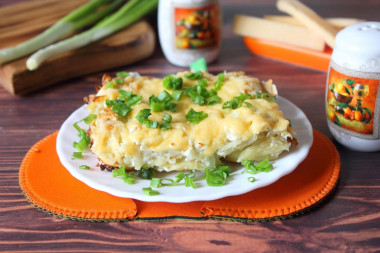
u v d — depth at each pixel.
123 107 0.42
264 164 0.40
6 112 0.54
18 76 0.55
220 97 0.44
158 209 0.40
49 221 0.39
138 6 0.66
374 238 0.38
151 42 0.63
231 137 0.40
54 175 0.43
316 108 0.52
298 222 0.39
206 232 0.38
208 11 0.58
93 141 0.41
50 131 0.50
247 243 0.37
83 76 0.60
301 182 0.42
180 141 0.40
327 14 0.71
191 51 0.60
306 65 0.60
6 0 0.81
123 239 0.38
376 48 0.41
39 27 0.66
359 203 0.41
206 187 0.39
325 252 0.37
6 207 0.41
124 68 0.62
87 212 0.40
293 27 0.59
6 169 0.45
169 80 0.45
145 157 0.40
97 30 0.60
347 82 0.43
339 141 0.46
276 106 0.43
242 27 0.62
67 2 0.73
